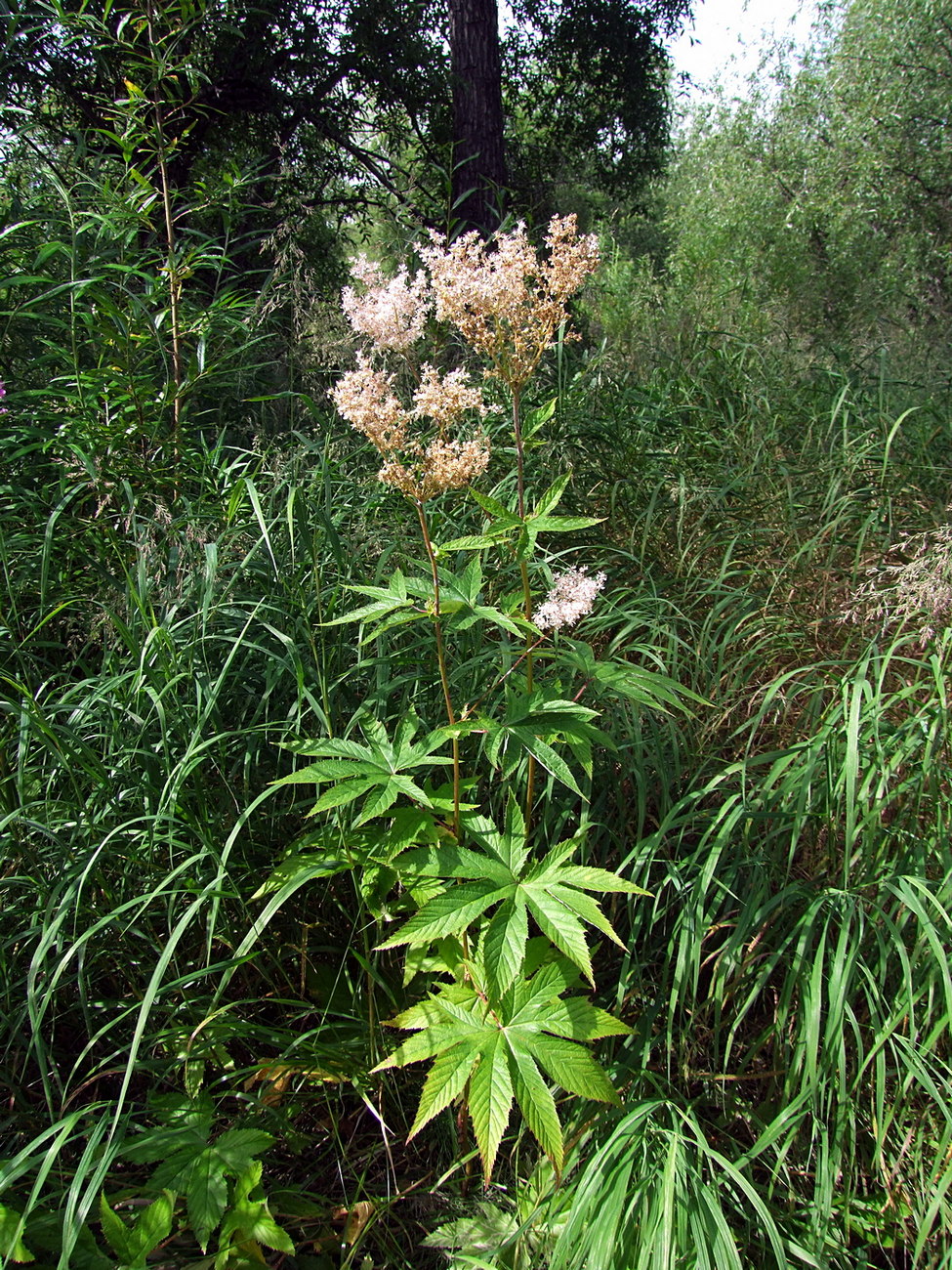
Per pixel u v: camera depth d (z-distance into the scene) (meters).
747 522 4.20
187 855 2.42
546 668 2.88
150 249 3.97
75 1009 2.32
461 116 8.07
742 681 3.28
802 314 7.62
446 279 2.20
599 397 4.96
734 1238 1.92
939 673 2.46
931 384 5.84
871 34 12.84
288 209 7.74
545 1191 2.03
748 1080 2.32
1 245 3.73
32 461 3.62
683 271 14.04
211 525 3.03
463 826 2.16
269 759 2.70
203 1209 1.76
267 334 4.13
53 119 6.98
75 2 5.07
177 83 3.86
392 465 2.02
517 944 1.81
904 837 2.42
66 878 2.18
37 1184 1.60
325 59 10.29
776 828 2.51
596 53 12.76
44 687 2.80
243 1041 2.33
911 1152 2.13
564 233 2.18
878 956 2.31
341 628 2.86
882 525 4.13
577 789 1.92
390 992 2.20
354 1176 2.12
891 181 12.59
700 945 2.19
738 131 14.48
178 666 2.59
